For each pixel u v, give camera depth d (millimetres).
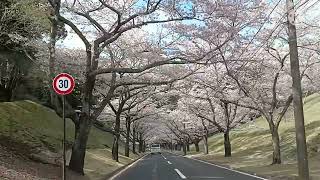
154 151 76688
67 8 17797
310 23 22391
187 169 23719
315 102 52781
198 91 35562
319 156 25141
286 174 17391
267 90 27000
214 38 18969
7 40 17266
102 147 43031
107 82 28469
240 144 49531
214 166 26172
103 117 40750
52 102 15906
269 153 34062
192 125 53656
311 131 34000
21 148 18734
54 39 15258
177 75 26156
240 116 38656
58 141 26688
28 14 13500
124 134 51781
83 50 24250
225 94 28656
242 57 23750
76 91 26734
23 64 22578
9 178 10719
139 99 36906
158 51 20234
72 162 16859
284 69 24547
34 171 13961
